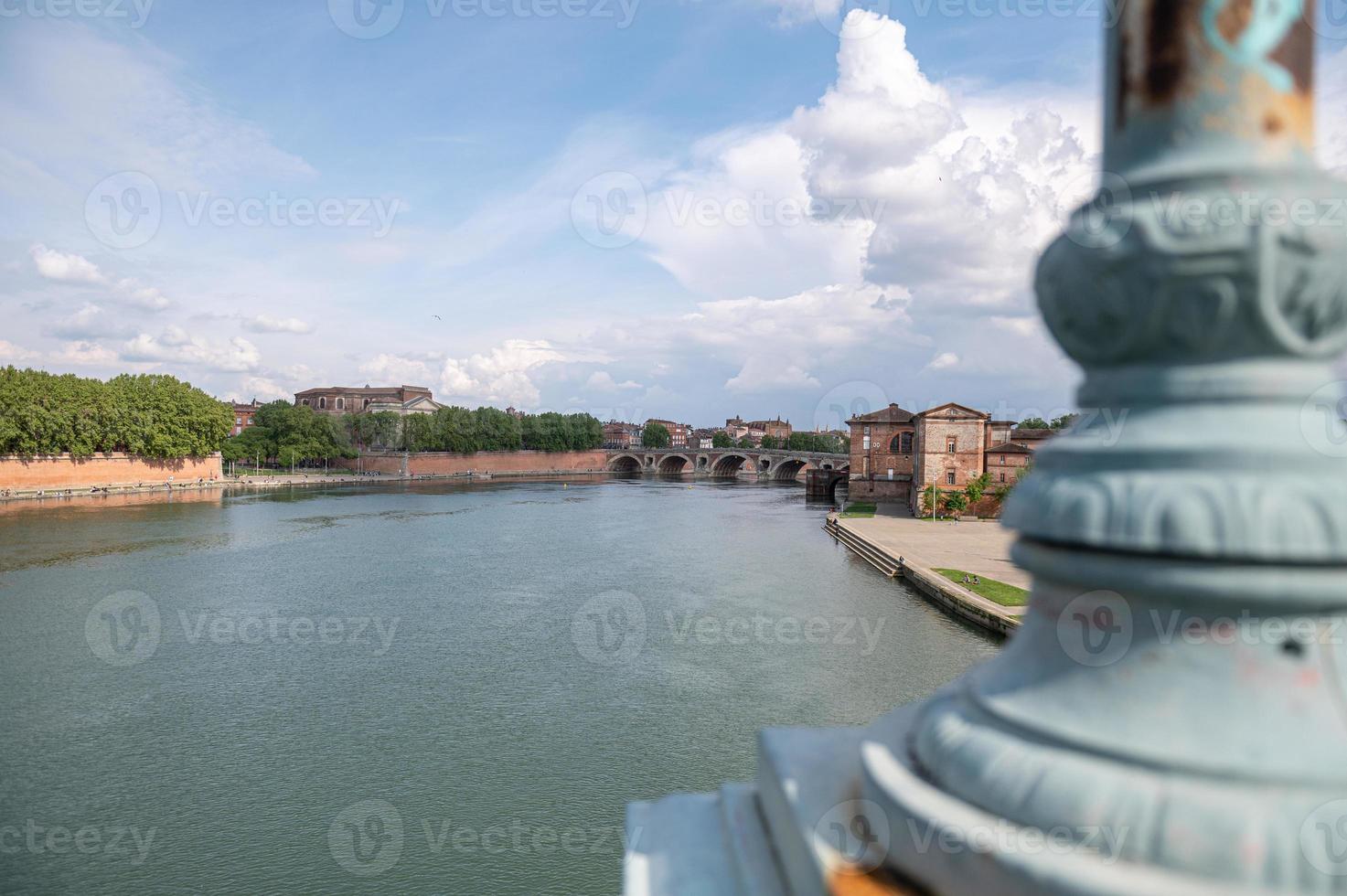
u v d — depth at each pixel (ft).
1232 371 9.29
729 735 68.33
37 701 77.25
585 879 48.29
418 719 72.54
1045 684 9.98
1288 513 8.45
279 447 411.95
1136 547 9.02
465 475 469.57
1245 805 8.14
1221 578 8.64
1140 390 9.86
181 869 49.34
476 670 86.02
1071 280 10.09
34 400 275.59
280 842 52.34
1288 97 9.35
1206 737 8.64
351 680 83.10
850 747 12.66
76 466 296.71
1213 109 9.44
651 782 60.18
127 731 70.08
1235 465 8.86
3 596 120.88
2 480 267.18
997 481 215.10
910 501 244.83
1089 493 9.53
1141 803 8.44
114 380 327.06
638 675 83.51
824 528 211.20
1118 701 9.23
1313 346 9.26
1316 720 8.61
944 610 108.27
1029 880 8.23
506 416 498.69
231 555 161.48
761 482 451.94
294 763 63.57
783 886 11.19
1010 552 11.05
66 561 149.79
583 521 229.86
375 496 324.39
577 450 539.29
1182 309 9.25
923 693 77.20
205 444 352.49
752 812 13.41
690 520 233.55
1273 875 7.84
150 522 214.07
